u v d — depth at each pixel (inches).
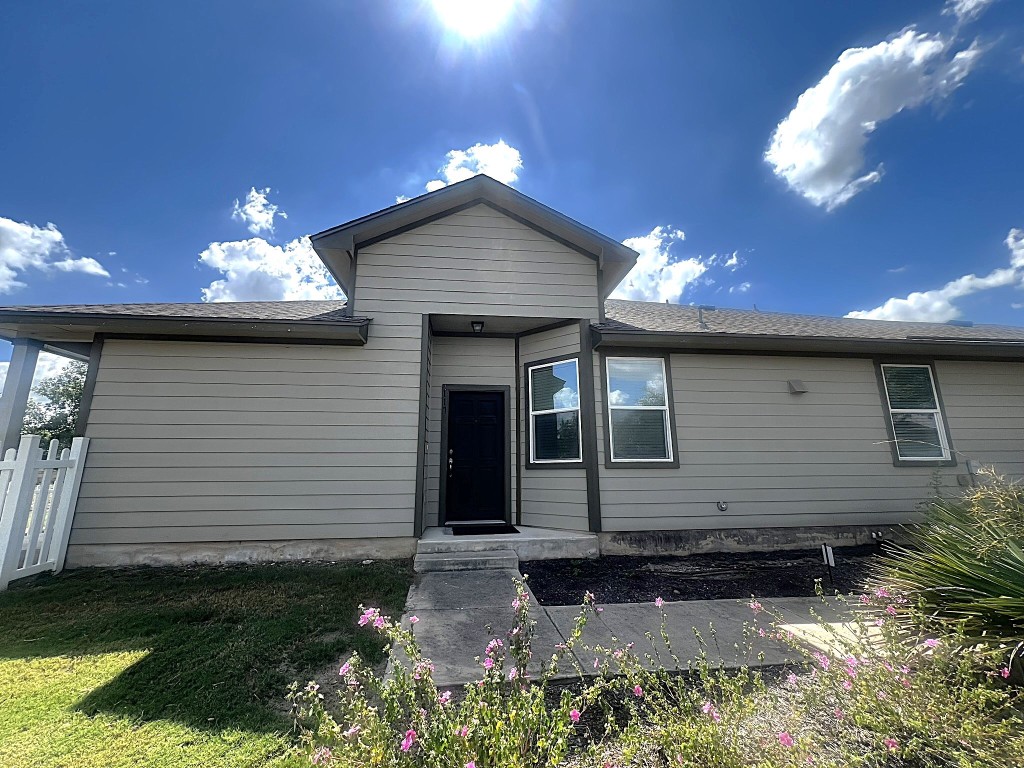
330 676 114.5
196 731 90.7
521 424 288.0
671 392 265.3
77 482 212.2
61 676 112.2
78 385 699.4
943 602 110.8
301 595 171.6
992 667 84.5
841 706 81.9
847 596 179.6
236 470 225.8
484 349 300.8
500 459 292.2
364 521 229.3
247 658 121.6
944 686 79.4
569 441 265.0
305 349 241.1
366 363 245.3
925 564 121.7
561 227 272.4
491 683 76.7
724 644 134.3
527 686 103.0
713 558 237.0
